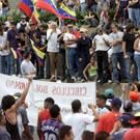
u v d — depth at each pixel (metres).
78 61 50.72
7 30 54.09
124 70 49.28
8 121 30.42
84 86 37.28
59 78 52.06
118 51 49.19
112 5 58.78
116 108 31.58
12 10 65.38
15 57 52.81
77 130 31.72
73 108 31.92
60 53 51.75
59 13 58.78
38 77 52.62
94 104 36.28
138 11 56.47
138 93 36.09
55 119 31.84
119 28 49.69
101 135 25.52
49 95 38.12
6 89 39.00
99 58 49.88
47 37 51.69
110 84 49.69
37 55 52.34
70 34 50.66
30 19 57.22
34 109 38.28
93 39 50.00
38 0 56.56
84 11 60.53
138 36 48.50
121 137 28.98
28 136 32.28
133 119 28.67
